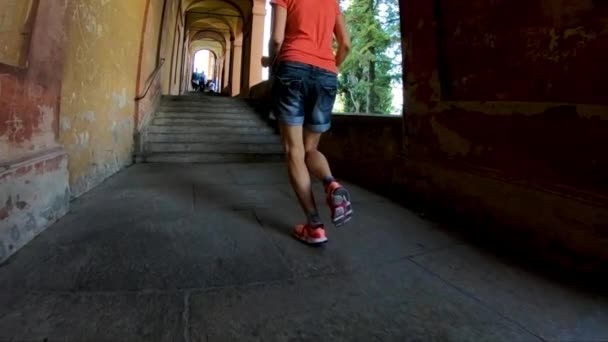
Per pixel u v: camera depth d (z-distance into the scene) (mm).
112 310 1330
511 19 2143
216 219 2520
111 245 1947
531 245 2018
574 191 1803
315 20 2086
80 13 3078
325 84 2102
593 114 1725
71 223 2301
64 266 1664
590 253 1722
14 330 1183
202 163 5535
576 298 1557
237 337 1211
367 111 7418
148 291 1481
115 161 4359
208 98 8094
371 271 1776
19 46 1962
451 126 2646
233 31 15641
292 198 3244
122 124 4676
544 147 1970
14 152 1901
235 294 1499
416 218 2717
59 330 1194
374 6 7355
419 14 2891
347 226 2473
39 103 2180
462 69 2553
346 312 1396
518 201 2092
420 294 1559
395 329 1298
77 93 3045
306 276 1693
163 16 7246
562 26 1853
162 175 4281
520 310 1451
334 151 4578
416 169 3020
